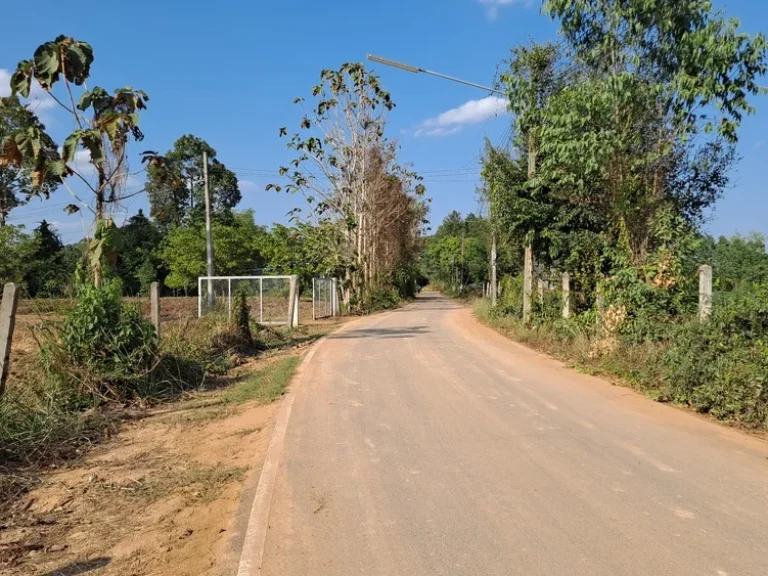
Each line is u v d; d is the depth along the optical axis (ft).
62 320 30.60
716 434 21.59
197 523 15.83
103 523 15.90
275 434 22.70
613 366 33.30
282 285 82.74
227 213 210.59
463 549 12.94
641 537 13.26
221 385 35.35
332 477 17.75
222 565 13.12
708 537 13.21
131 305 33.01
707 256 42.73
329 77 102.58
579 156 39.86
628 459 18.76
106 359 30.04
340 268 103.76
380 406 26.81
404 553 12.85
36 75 31.91
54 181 34.73
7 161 31.19
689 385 25.96
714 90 37.24
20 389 25.81
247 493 17.52
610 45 40.45
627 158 40.19
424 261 329.52
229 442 23.13
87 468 20.43
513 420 23.84
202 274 145.18
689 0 37.40
